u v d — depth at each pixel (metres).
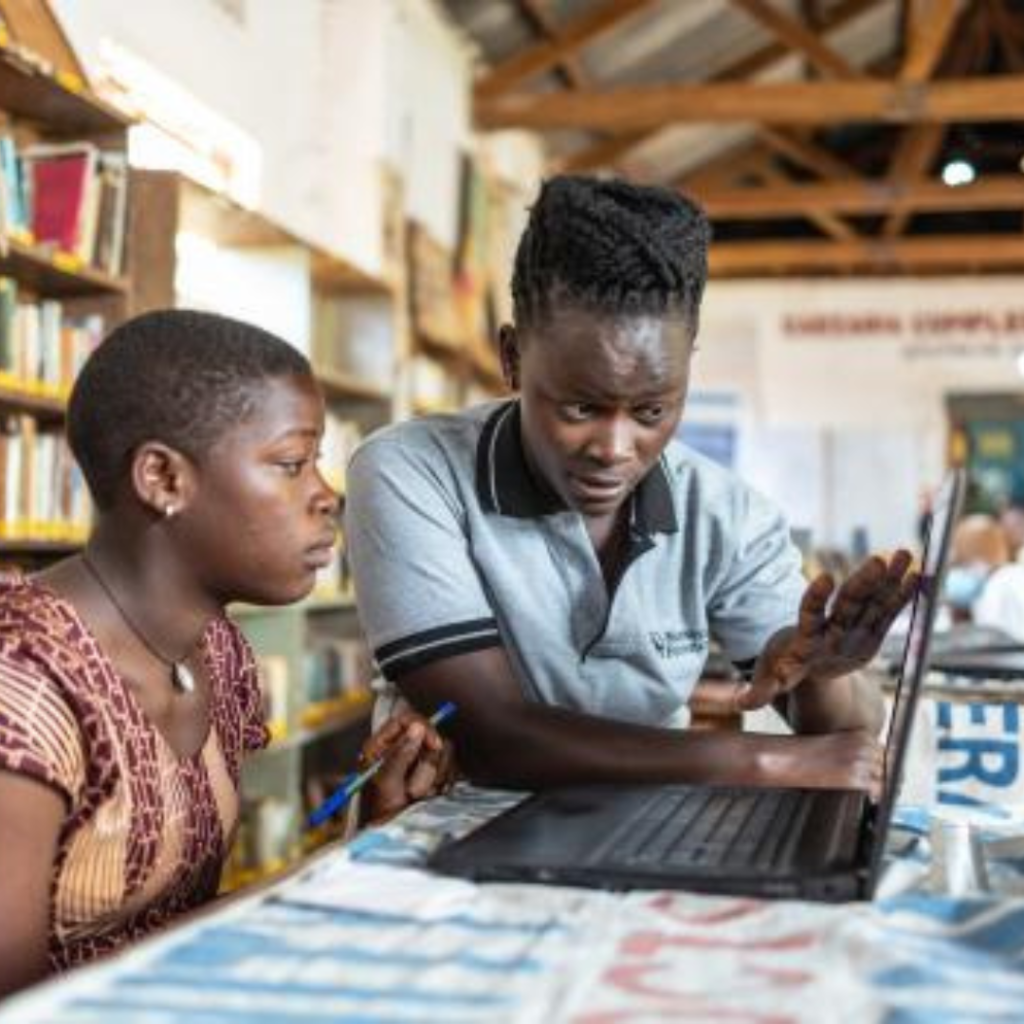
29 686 1.10
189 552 1.23
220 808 1.37
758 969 0.79
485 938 0.85
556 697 1.56
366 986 0.75
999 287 11.58
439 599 1.47
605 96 8.07
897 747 1.02
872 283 11.68
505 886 0.99
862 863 1.00
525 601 1.52
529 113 8.05
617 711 1.58
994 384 11.56
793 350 11.75
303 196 5.48
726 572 1.60
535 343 1.29
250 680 1.50
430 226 6.86
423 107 6.76
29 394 3.03
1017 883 1.06
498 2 7.50
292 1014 0.70
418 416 1.64
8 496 2.97
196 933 0.85
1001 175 10.38
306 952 0.81
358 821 1.47
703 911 0.93
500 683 1.44
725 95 8.08
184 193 3.58
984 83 7.99
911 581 1.33
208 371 1.20
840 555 6.29
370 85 5.81
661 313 1.24
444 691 1.45
